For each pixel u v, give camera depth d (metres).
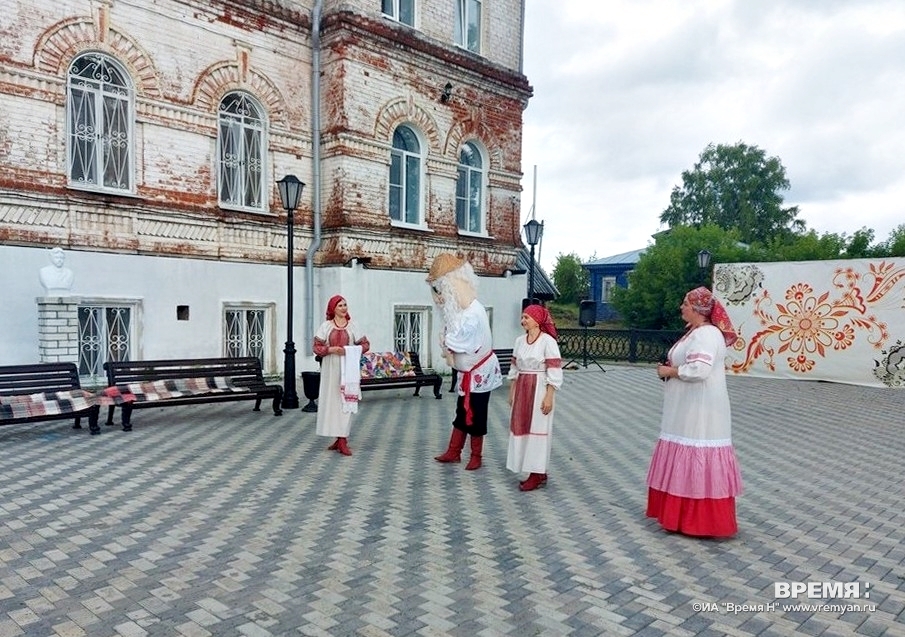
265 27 12.52
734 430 9.59
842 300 15.48
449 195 15.10
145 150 11.04
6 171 9.53
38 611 3.60
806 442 8.80
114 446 7.63
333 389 7.49
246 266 12.48
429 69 14.41
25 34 9.65
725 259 28.16
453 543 4.77
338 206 13.11
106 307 10.74
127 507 5.42
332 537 4.83
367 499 5.80
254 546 4.62
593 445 8.41
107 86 10.69
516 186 16.72
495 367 7.14
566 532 5.07
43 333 9.38
